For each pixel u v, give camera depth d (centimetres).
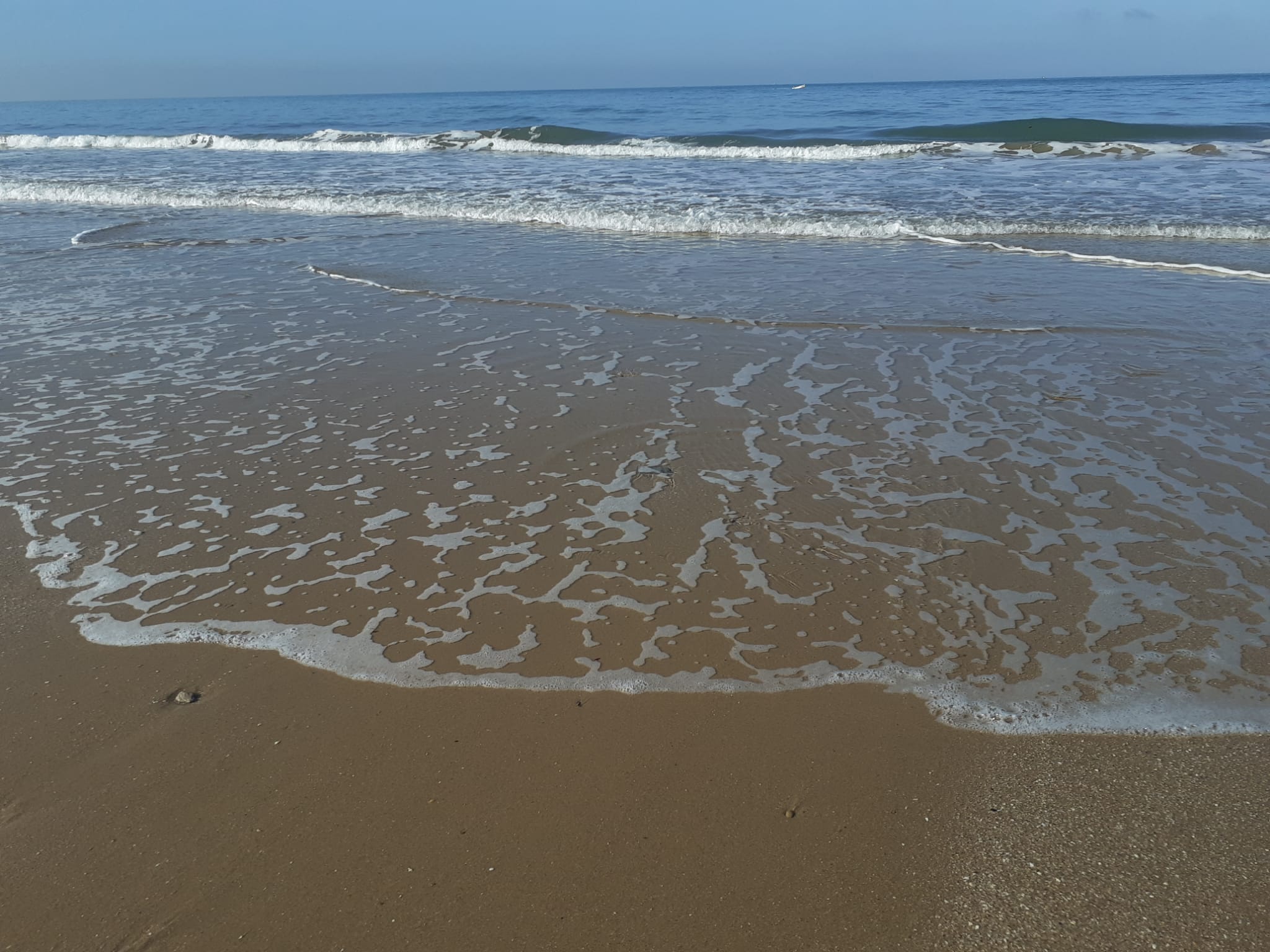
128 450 487
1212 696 286
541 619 333
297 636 324
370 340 682
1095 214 1108
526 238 1068
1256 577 352
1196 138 2081
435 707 288
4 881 226
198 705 289
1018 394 559
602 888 221
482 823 241
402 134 2412
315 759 265
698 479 447
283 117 3916
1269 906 212
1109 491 429
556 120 3084
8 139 2589
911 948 205
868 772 259
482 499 429
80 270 917
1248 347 634
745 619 331
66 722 282
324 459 475
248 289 834
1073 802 246
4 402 556
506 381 593
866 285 827
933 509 414
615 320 728
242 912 216
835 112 3144
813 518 406
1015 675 298
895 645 315
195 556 379
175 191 1410
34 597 349
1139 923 209
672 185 1420
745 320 723
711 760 264
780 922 211
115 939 209
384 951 205
